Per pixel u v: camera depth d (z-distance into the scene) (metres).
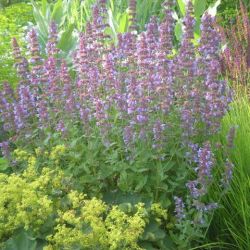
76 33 6.70
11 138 3.80
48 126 3.75
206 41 3.79
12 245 2.97
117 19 6.58
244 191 3.30
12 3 10.38
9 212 3.05
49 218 3.04
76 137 3.72
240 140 3.68
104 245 2.71
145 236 3.09
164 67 3.54
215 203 3.12
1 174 3.20
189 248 3.13
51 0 9.30
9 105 3.86
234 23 7.38
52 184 3.27
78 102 3.73
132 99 3.40
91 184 3.50
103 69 3.85
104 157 3.53
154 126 3.28
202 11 6.31
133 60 3.77
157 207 3.04
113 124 3.57
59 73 3.79
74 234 2.72
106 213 3.06
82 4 7.27
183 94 3.58
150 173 3.46
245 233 3.25
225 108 3.61
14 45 4.01
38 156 3.59
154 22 4.17
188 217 3.19
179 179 3.32
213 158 3.10
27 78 4.05
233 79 4.78
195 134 3.48
